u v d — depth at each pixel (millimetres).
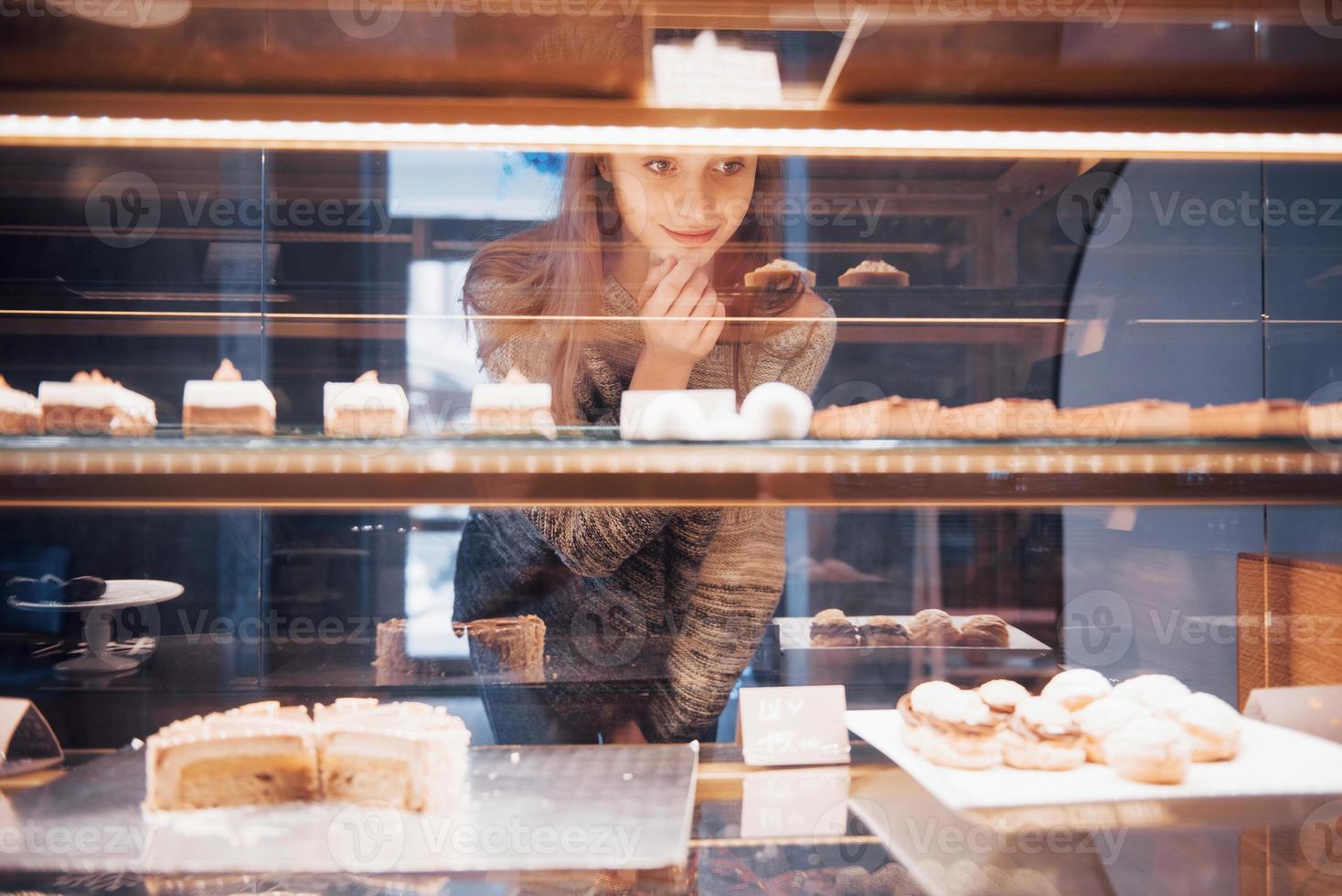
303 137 1315
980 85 1323
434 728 1180
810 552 1722
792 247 1569
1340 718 1278
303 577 1634
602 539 1502
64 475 1186
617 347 1471
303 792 1161
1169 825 1065
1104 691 1293
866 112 1318
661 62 1257
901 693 1505
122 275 1555
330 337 1550
